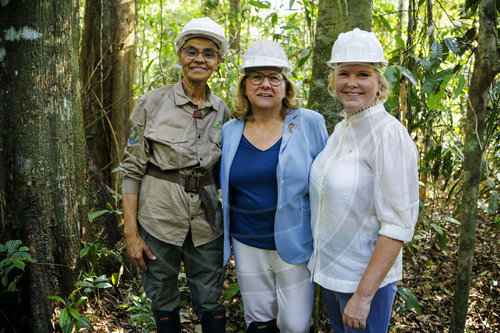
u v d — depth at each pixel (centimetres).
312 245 159
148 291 173
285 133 153
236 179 156
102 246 230
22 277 181
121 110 325
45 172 188
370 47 133
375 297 139
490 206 222
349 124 141
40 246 186
